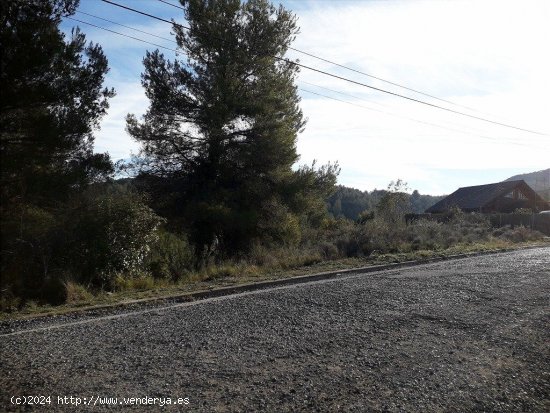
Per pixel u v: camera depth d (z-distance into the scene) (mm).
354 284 11930
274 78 25016
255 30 24375
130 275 13664
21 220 12898
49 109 13320
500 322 8078
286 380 5422
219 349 6500
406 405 4867
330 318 8250
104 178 14914
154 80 23938
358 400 4941
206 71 24250
